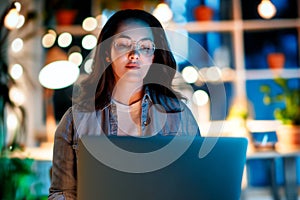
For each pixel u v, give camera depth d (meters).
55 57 4.52
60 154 1.36
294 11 4.99
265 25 4.86
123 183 1.13
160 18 4.23
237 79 4.80
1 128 3.23
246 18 4.98
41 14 4.59
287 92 4.42
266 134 4.52
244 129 4.37
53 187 1.36
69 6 4.71
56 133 1.37
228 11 4.96
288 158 4.06
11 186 3.16
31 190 3.44
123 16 1.43
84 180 1.14
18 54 4.41
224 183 1.15
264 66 5.00
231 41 4.92
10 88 3.41
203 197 1.14
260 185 4.86
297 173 4.85
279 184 4.76
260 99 4.95
